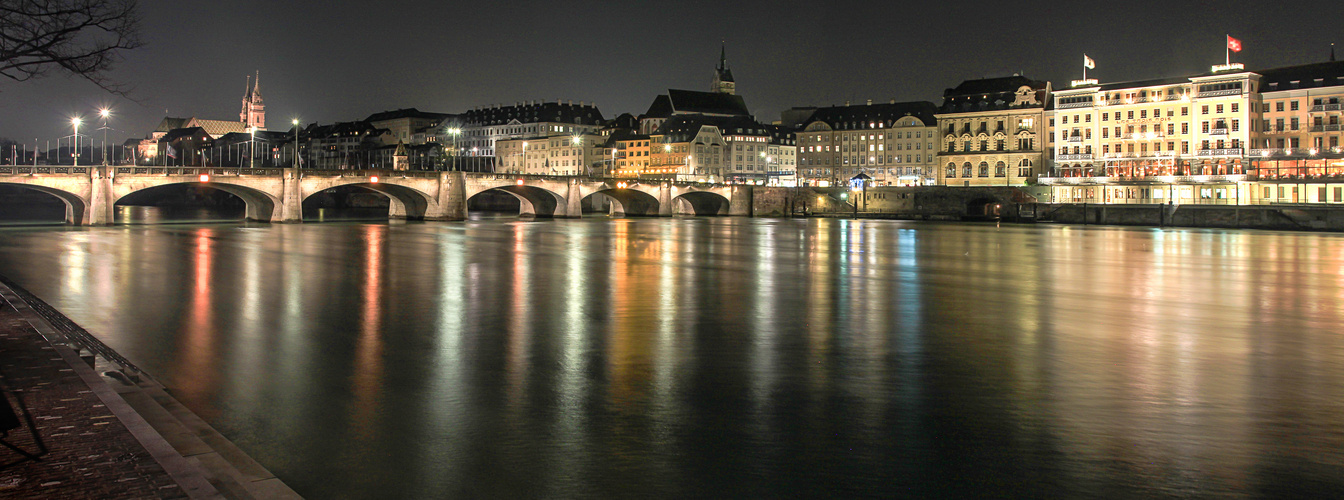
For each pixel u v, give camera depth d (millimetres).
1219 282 48781
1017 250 73750
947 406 20281
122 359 22672
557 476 15273
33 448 12203
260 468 14047
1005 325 32656
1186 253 70625
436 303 37188
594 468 15727
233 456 14805
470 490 14516
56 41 22875
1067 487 15094
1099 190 145000
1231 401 20953
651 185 155875
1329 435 18109
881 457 16531
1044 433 18172
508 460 16062
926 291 43438
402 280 46094
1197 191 134750
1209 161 141250
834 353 26688
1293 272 54656
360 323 31578
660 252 68562
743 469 15781
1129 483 15297
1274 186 127750
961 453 16828
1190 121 144625
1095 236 96375
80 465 11555
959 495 14680
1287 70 141375
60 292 39375
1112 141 153625
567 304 37281
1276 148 137875
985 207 150750
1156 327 32594
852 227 118438
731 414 19391
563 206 143875
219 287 42062
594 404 20109
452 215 127875
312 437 17234
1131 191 141875
